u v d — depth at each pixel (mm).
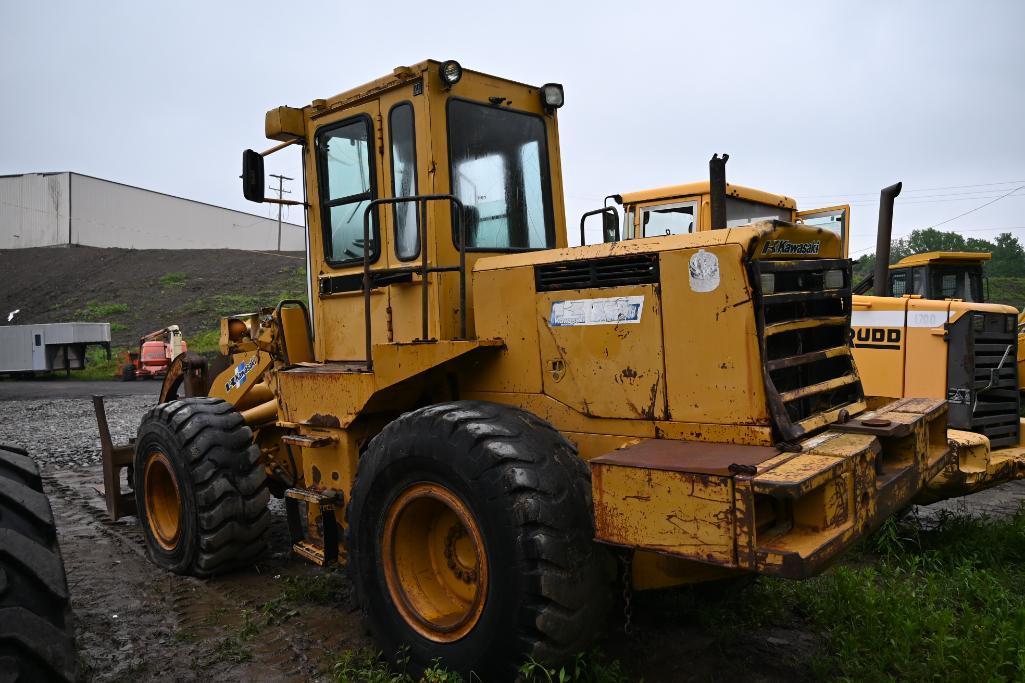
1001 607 3822
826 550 2512
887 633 3484
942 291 8883
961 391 5695
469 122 4094
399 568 3428
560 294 3457
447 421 3172
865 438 3018
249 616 4117
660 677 3316
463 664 3059
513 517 2883
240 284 37375
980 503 6520
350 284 4422
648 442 3084
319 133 4555
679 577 3072
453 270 3705
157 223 54969
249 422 5449
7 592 2475
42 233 50688
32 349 23766
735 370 2932
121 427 11867
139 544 5520
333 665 3527
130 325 31156
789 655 3504
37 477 3326
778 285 3152
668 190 7793
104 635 3912
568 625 2871
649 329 3168
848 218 8258
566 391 3451
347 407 3994
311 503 4348
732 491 2535
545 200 4535
